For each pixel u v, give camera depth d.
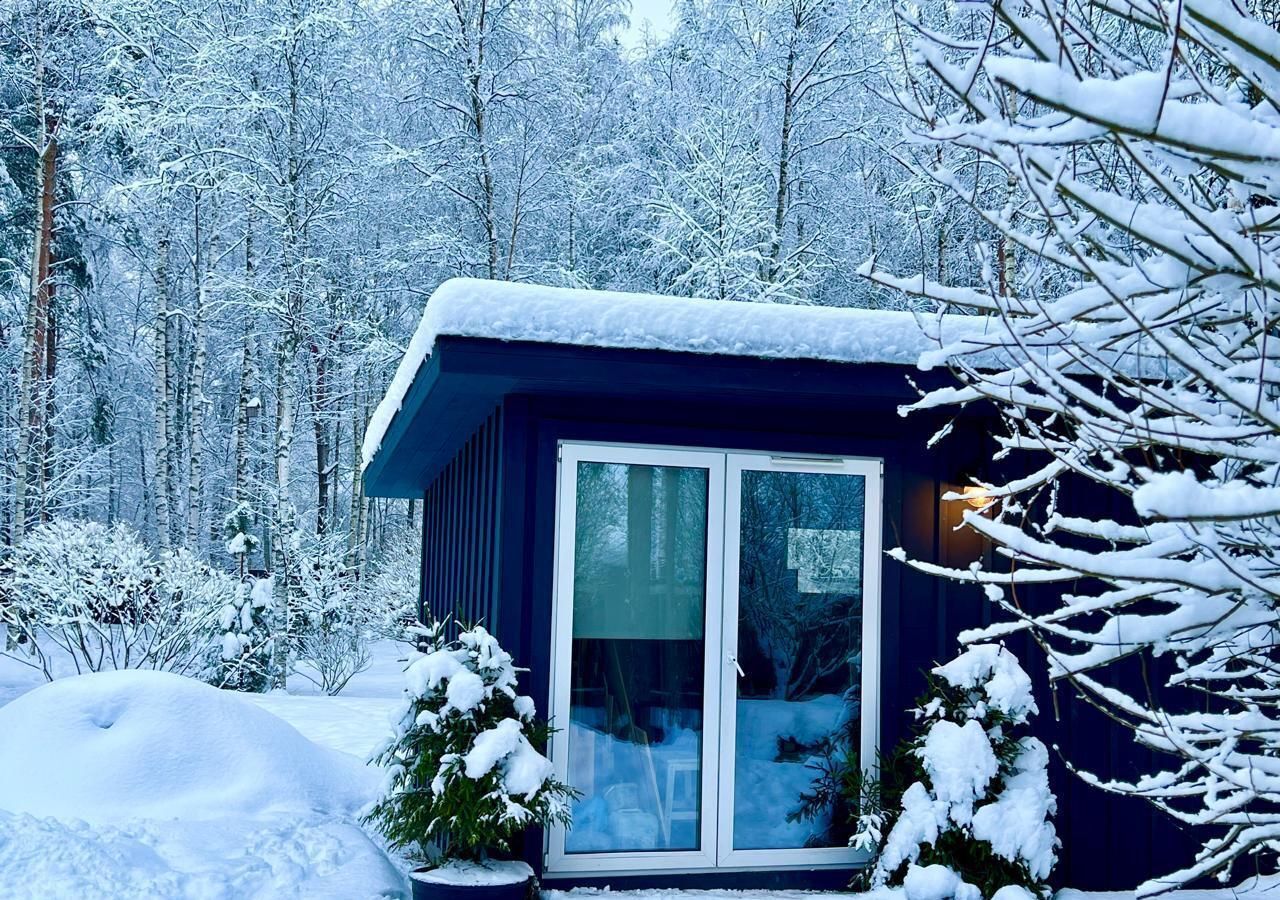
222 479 26.84
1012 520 5.95
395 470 9.59
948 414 6.05
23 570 14.09
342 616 17.17
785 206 18.20
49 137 19.75
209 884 5.21
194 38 19.28
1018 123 2.05
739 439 5.83
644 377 5.13
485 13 18.88
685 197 18.23
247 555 18.34
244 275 19.75
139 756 6.82
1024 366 2.51
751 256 16.83
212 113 18.22
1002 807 5.28
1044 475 2.88
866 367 5.34
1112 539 2.50
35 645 14.29
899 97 2.44
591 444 5.68
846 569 5.96
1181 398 2.48
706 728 5.67
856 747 5.85
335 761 7.89
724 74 18.92
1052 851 5.60
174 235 20.83
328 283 20.09
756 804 5.70
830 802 5.78
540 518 5.55
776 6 17.61
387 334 21.09
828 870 5.70
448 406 6.18
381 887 5.48
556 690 5.50
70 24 20.14
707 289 17.38
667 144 19.97
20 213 21.12
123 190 18.42
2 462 21.16
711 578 5.76
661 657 5.68
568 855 5.44
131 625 14.77
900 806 5.64
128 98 19.14
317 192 19.14
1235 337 2.55
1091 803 5.93
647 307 5.09
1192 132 1.70
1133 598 2.52
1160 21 1.95
